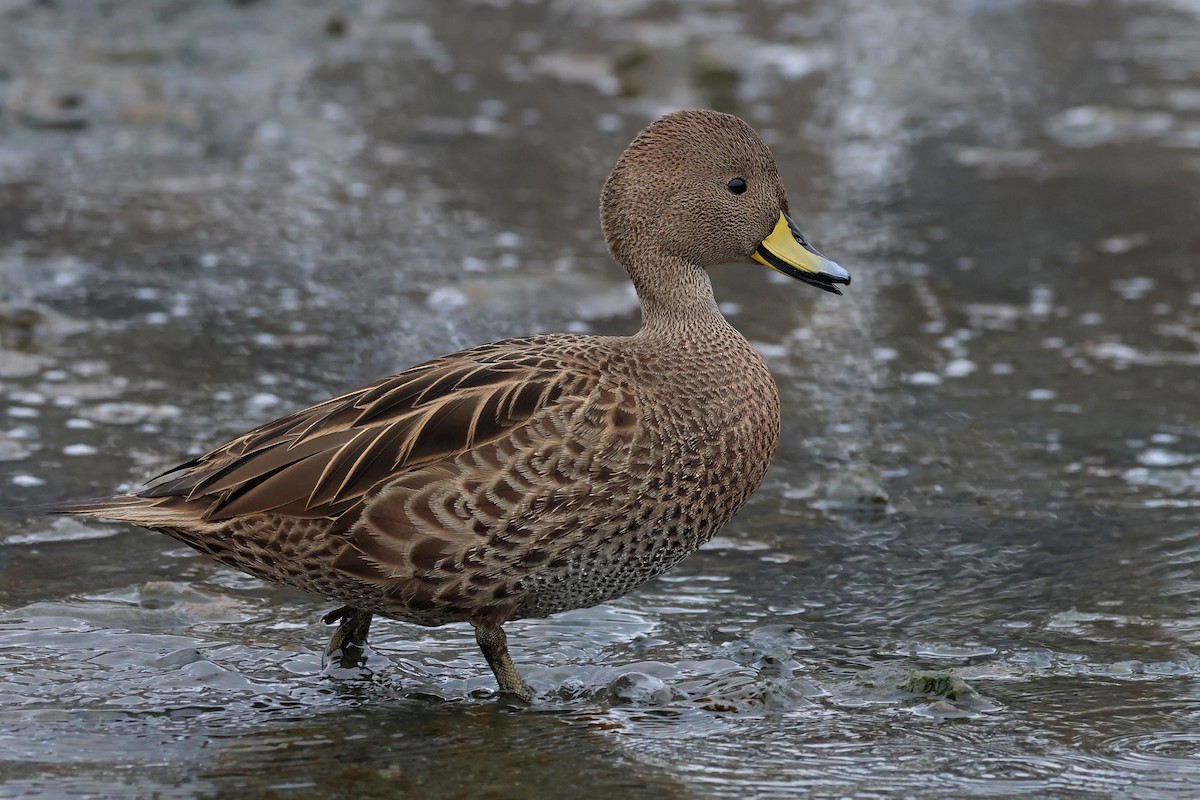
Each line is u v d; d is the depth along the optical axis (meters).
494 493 8.18
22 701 8.31
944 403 13.09
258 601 9.81
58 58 22.12
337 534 8.20
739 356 9.21
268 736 8.02
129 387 12.98
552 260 16.08
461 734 8.09
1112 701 8.44
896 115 21.36
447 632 9.50
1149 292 15.49
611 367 8.77
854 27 25.67
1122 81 22.73
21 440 11.89
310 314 14.73
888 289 15.70
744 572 10.30
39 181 18.12
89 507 8.44
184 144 19.53
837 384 13.52
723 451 8.83
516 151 19.61
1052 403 13.05
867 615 9.65
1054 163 19.39
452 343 14.12
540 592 8.59
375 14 25.91
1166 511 11.03
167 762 7.70
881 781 7.59
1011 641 9.24
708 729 8.17
